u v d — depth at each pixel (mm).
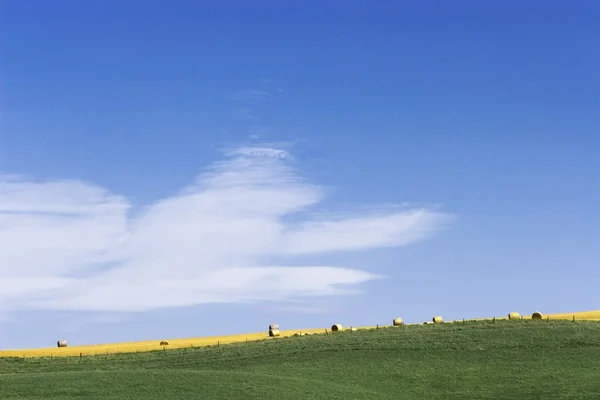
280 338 111375
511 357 88688
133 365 96188
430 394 75938
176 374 81688
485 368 84625
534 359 87312
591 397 71125
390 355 92062
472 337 98688
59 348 123562
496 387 77125
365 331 111125
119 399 72875
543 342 94188
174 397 73188
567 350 90375
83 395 74625
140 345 125312
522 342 94688
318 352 95188
